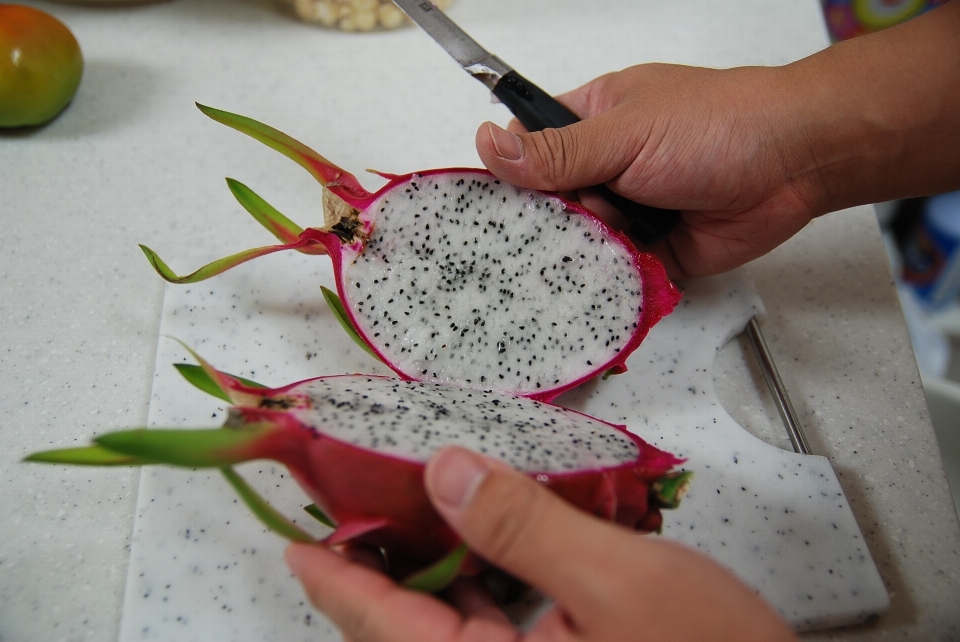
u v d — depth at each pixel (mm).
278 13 473
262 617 299
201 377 283
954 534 325
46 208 400
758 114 331
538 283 324
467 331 322
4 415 345
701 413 343
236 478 242
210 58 454
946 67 325
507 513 233
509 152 314
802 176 344
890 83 329
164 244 394
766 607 234
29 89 395
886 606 304
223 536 313
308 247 328
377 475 250
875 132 333
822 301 381
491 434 277
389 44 465
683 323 365
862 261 392
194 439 236
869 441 346
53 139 422
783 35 475
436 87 450
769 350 365
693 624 224
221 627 297
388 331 321
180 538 311
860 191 353
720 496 324
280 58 457
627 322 321
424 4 387
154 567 306
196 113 436
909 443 345
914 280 524
